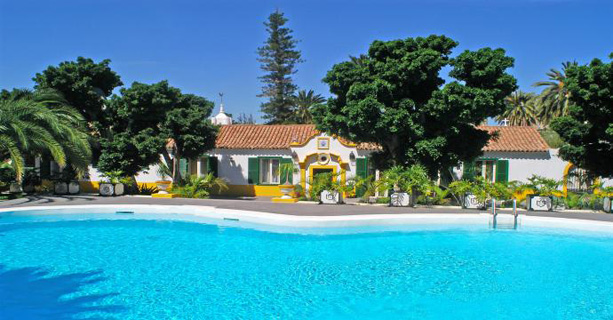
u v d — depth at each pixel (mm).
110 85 24141
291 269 9273
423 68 16844
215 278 8594
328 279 8617
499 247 11383
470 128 18469
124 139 21438
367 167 24672
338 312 6910
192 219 14938
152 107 21906
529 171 24156
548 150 23891
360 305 7242
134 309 6910
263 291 7863
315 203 17891
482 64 16703
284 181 26047
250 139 27766
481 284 8406
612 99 15812
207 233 12914
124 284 8164
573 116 17922
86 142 19328
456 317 6773
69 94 22281
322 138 25078
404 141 18531
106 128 23453
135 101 21406
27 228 13625
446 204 17422
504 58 16828
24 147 17391
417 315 6840
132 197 19469
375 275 8922
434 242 11938
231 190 27000
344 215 14008
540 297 7703
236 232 13062
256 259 10078
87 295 7535
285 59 57000
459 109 16219
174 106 23625
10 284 8086
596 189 17047
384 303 7336
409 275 8938
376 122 16625
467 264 9789
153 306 7051
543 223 13562
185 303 7199
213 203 17250
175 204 16688
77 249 10898
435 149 16766
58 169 26938
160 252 10633
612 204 15672
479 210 15711
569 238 12445
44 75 22031
